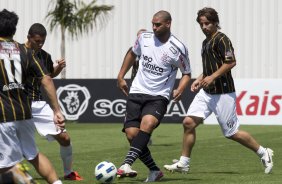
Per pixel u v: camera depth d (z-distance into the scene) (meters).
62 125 21.19
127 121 26.52
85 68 87.50
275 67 85.06
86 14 79.38
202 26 28.50
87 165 33.34
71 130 56.47
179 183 26.22
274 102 61.47
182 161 29.22
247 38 85.31
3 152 20.56
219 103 28.62
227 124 28.86
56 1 82.06
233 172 29.98
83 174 29.88
